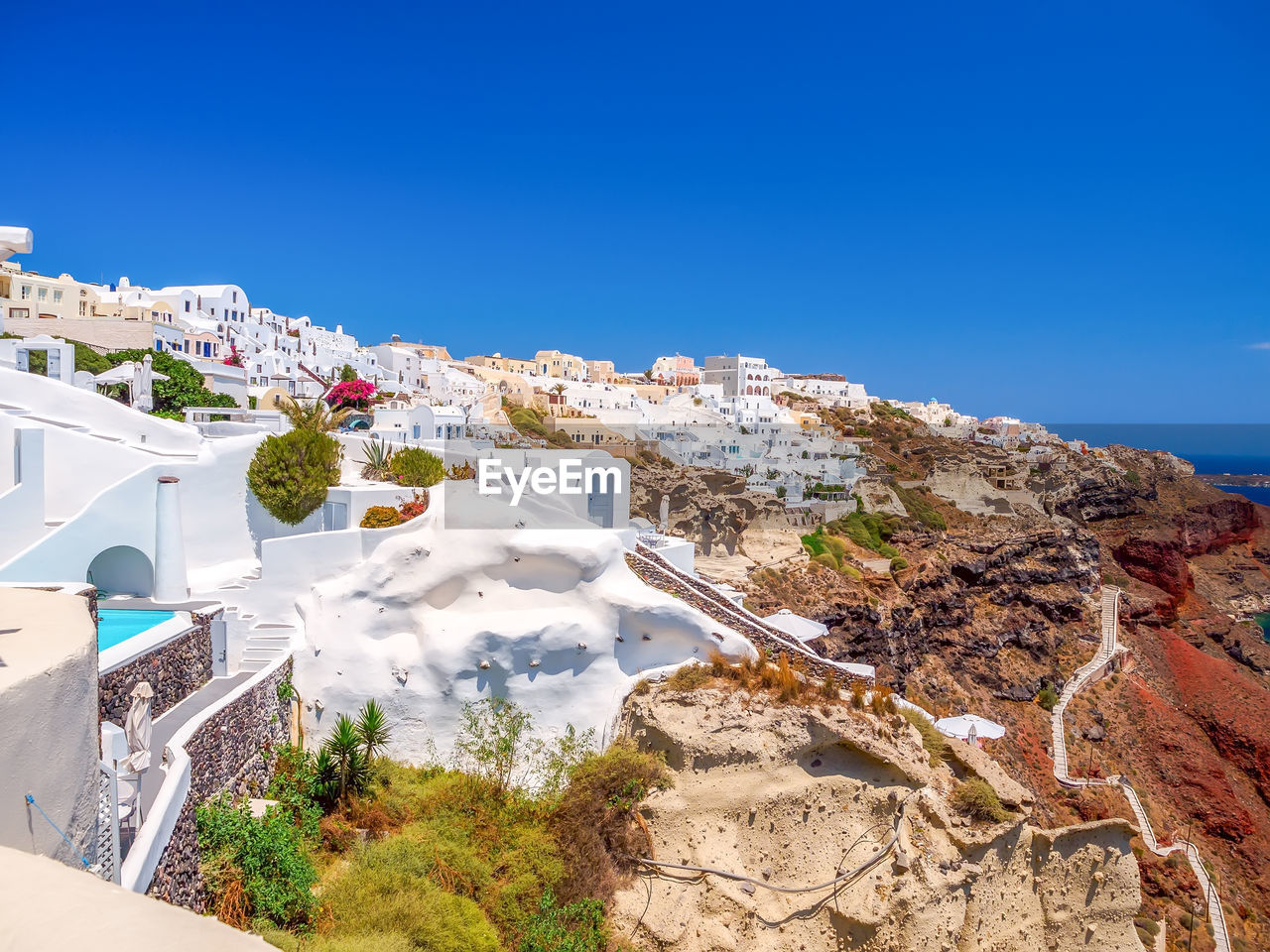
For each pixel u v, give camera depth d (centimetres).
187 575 2222
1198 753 5809
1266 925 4397
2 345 3047
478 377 11962
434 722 1952
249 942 357
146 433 2534
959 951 1933
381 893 1457
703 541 5388
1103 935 2131
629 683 2084
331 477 2486
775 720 2000
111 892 372
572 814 1844
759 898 1869
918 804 2009
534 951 1575
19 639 736
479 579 2042
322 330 9656
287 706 1889
